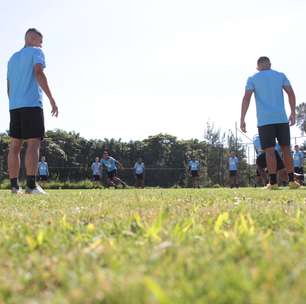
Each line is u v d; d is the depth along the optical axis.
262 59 8.27
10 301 1.15
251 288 1.06
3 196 6.10
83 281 1.21
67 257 1.53
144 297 1.01
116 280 1.17
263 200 4.50
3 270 1.44
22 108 6.80
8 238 2.02
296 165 24.75
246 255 1.52
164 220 2.27
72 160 49.53
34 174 6.94
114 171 25.92
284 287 1.09
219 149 39.69
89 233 2.20
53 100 6.89
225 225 2.41
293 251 1.53
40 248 1.84
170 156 51.72
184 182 38.25
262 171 14.75
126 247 1.71
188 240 1.84
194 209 3.19
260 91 8.23
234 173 29.78
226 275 1.17
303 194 5.90
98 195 6.36
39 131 6.88
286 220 2.57
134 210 3.22
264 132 8.23
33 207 3.94
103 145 51.25
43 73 6.81
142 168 30.20
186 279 1.19
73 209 3.52
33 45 6.97
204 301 1.01
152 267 1.32
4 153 38.12
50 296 1.15
